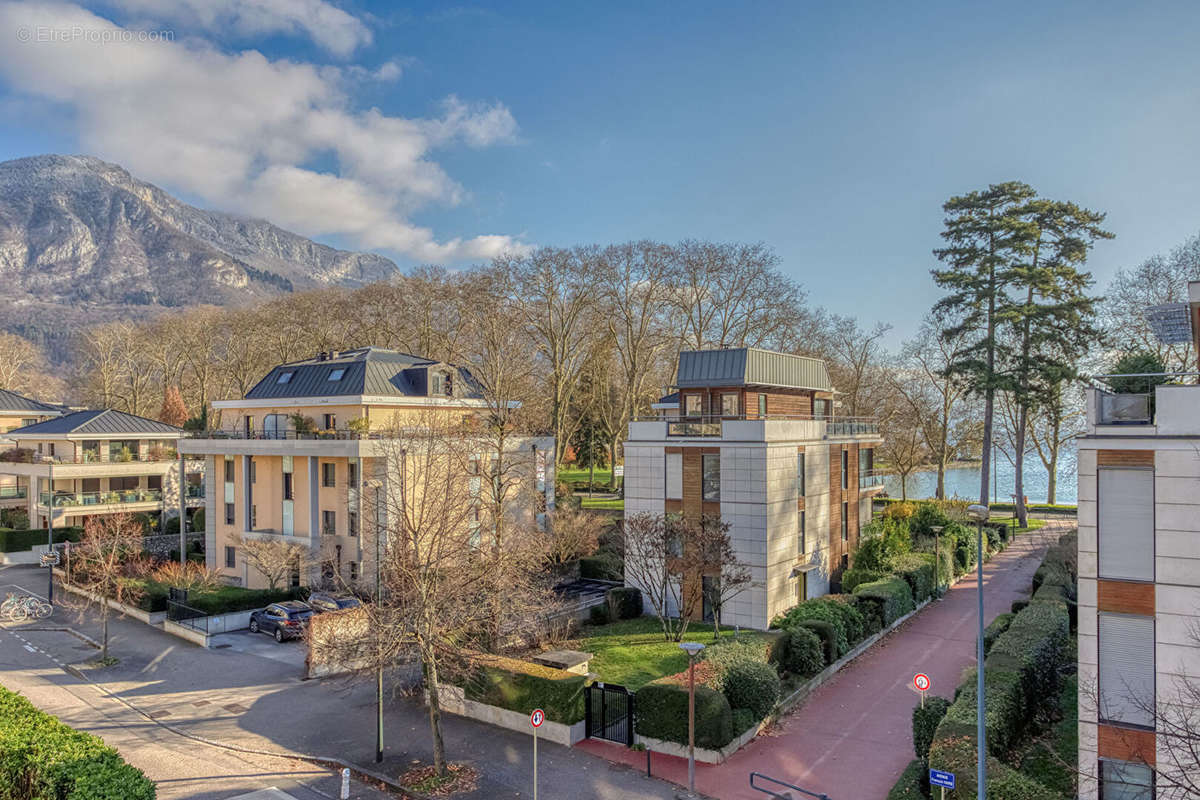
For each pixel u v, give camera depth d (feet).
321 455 119.96
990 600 127.75
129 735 71.97
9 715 59.88
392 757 67.05
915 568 121.60
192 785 61.41
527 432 135.85
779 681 78.54
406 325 225.56
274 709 78.89
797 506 111.96
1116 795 51.03
